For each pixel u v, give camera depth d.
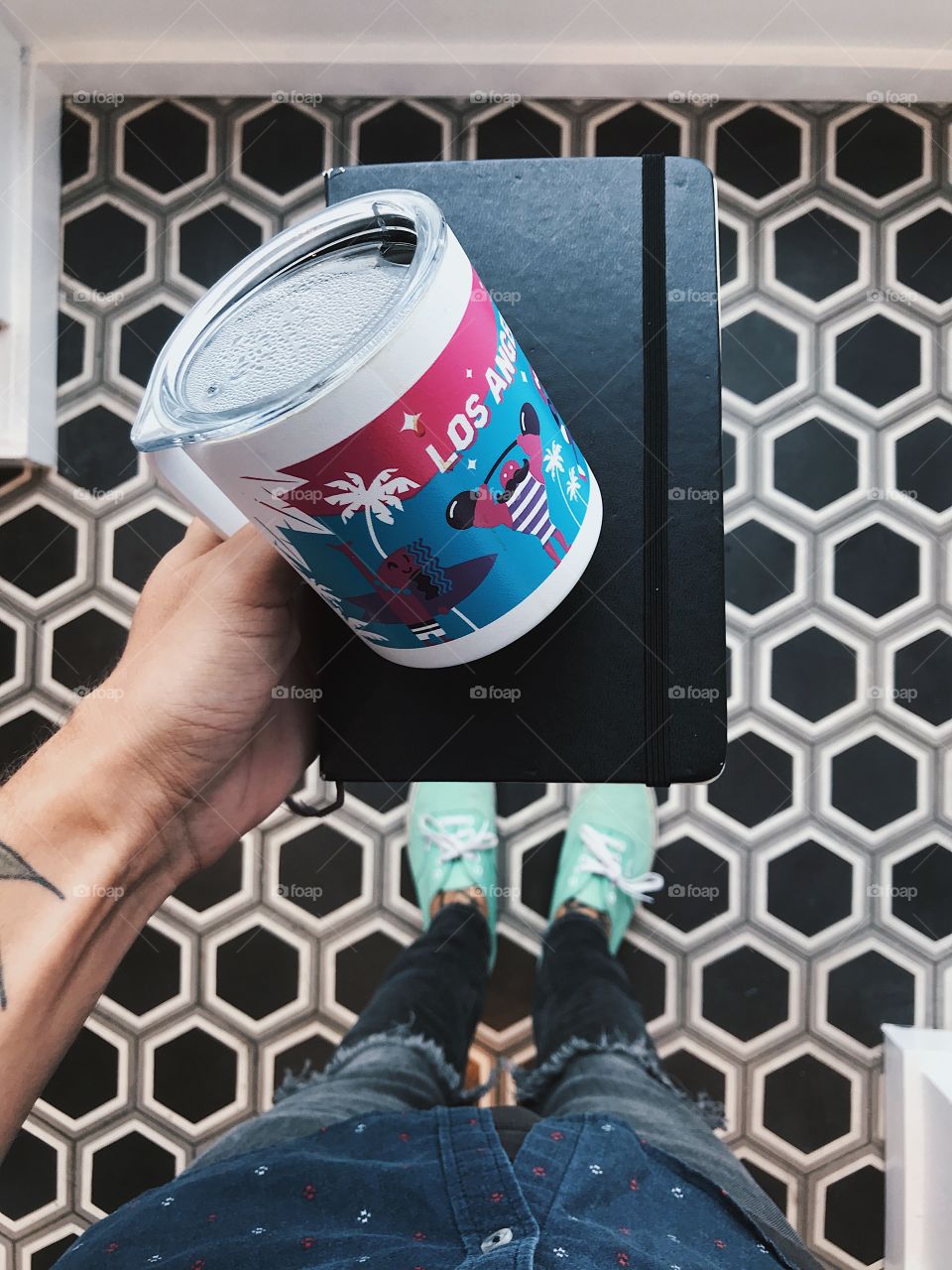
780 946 0.99
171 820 0.42
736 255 1.01
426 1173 0.55
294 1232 0.52
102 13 0.90
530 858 1.00
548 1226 0.49
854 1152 0.97
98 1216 0.98
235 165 1.03
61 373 1.03
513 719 0.43
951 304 1.00
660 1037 0.99
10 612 1.03
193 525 0.47
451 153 1.02
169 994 1.00
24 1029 0.36
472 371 0.31
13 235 0.94
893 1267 0.93
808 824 0.99
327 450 0.29
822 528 0.99
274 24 0.91
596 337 0.44
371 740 0.43
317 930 1.00
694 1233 0.54
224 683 0.40
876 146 1.00
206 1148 0.99
